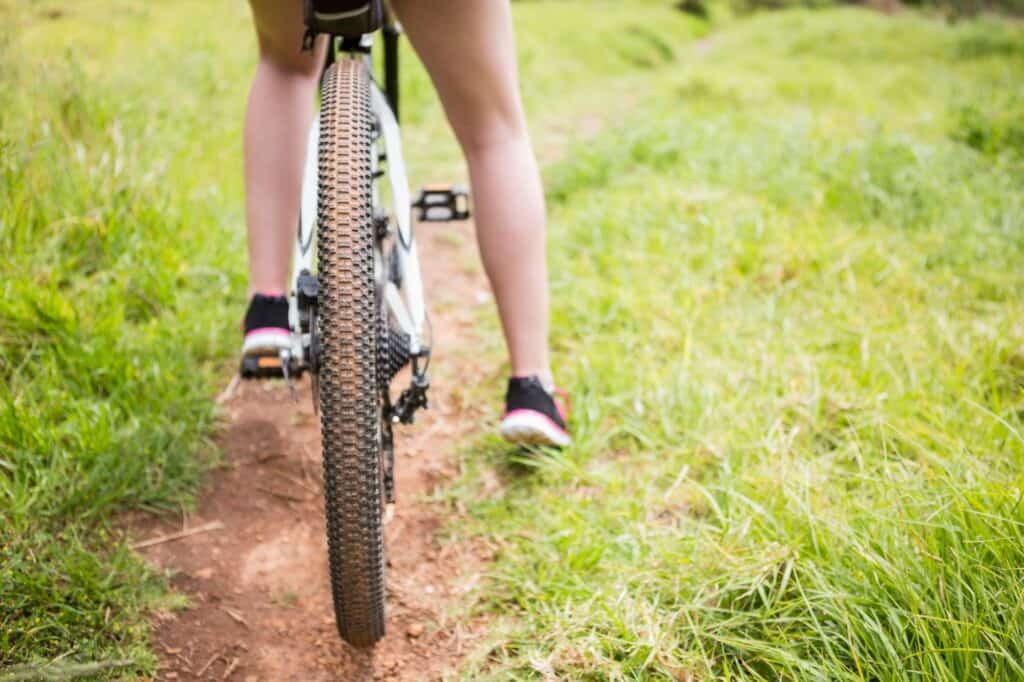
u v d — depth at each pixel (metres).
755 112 5.14
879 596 1.51
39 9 4.29
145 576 1.73
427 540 1.94
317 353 1.43
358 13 1.50
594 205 3.56
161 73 4.07
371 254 1.36
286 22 1.81
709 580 1.65
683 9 17.09
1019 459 1.88
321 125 1.43
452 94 1.80
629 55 10.27
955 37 9.54
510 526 1.95
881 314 2.68
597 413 2.25
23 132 2.68
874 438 2.07
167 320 2.50
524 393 2.06
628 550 1.80
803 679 1.42
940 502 1.65
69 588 1.62
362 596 1.42
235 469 2.12
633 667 1.52
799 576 1.63
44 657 1.50
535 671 1.56
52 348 2.21
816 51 9.61
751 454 2.05
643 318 2.71
